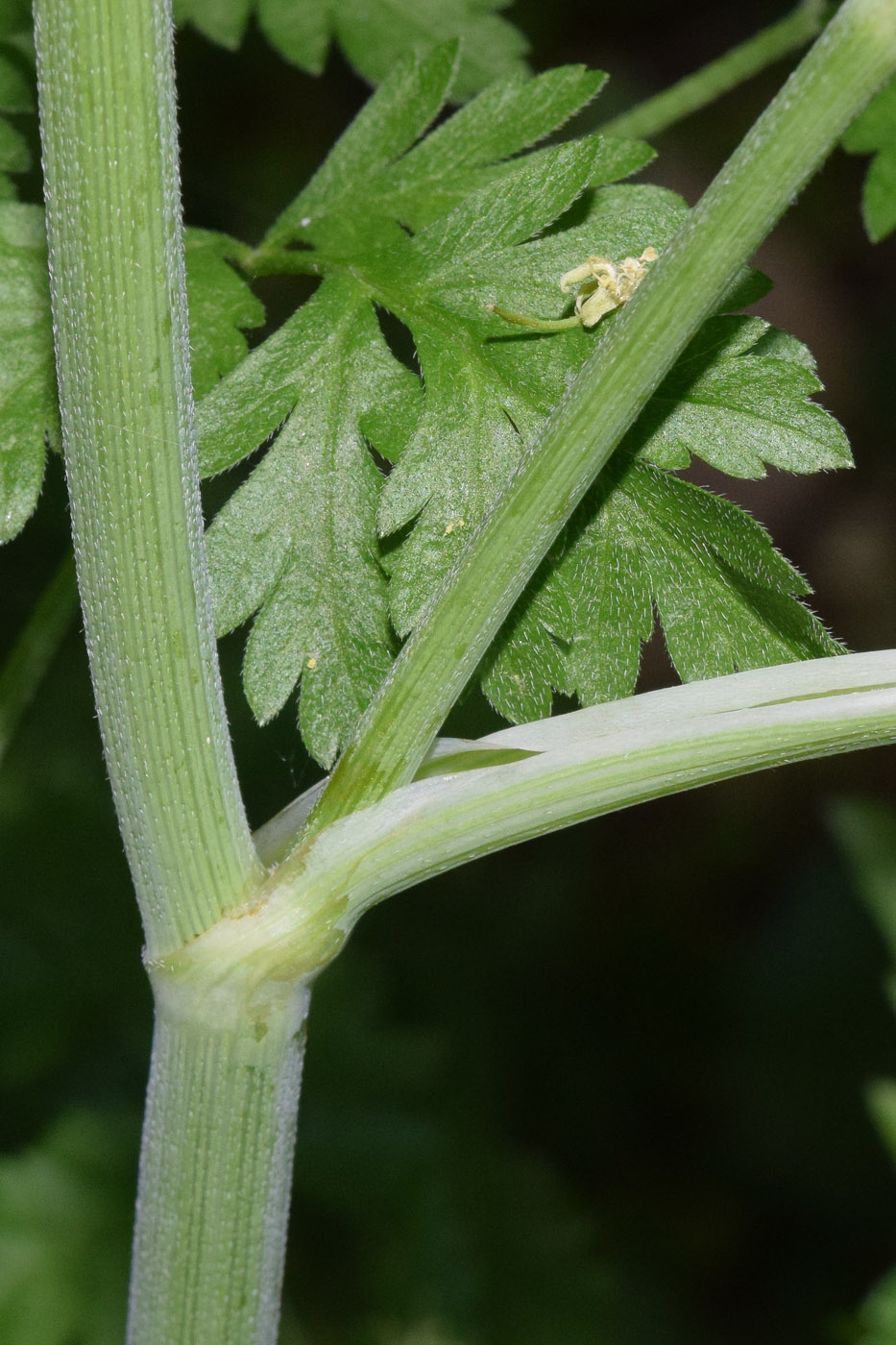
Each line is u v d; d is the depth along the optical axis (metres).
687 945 0.38
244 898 0.16
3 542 0.17
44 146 0.15
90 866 0.26
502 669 0.17
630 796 0.16
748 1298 0.33
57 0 0.15
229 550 0.17
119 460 0.16
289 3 0.20
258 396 0.17
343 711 0.17
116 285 0.15
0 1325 0.22
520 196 0.17
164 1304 0.17
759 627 0.17
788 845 0.41
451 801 0.16
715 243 0.15
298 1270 0.24
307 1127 0.25
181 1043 0.16
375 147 0.18
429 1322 0.24
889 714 0.16
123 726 0.16
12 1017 0.25
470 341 0.17
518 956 0.36
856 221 0.43
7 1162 0.23
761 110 0.40
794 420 0.17
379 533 0.17
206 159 0.35
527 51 0.21
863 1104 0.34
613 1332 0.25
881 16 0.15
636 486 0.17
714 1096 0.35
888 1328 0.20
